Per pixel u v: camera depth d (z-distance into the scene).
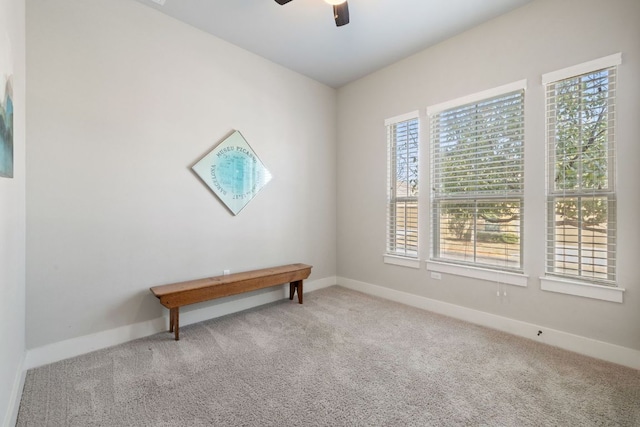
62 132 2.21
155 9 2.64
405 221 3.52
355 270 4.11
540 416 1.61
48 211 2.15
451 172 3.10
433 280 3.23
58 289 2.20
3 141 1.38
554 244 2.45
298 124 3.86
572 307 2.34
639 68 2.04
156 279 2.68
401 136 3.56
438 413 1.63
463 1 2.50
